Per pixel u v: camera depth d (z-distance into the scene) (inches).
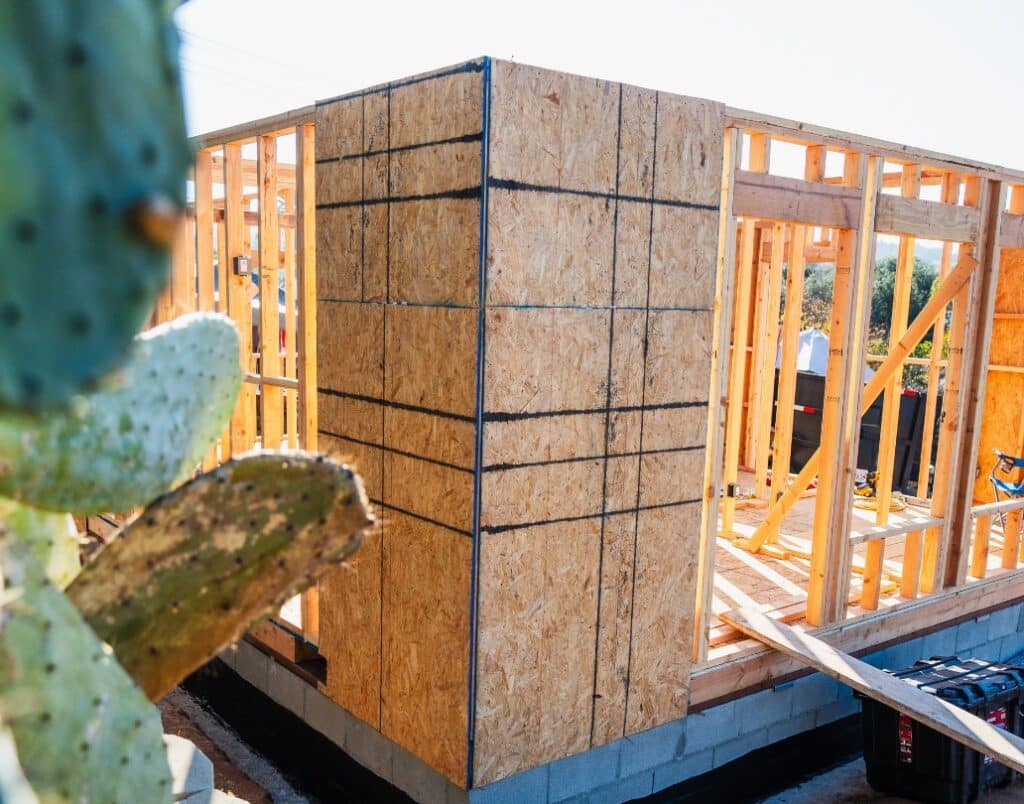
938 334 318.3
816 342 415.2
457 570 140.3
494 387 135.9
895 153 191.0
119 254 21.2
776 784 191.9
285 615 192.5
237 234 212.8
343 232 160.7
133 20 21.5
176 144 22.7
